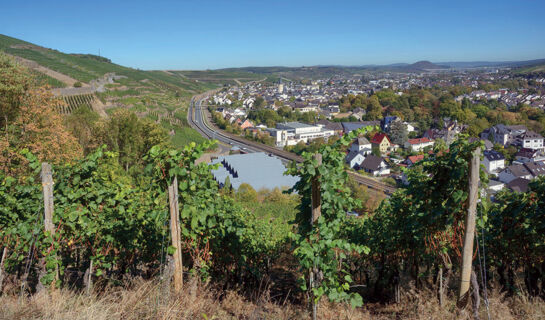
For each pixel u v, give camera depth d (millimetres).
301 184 5707
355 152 77562
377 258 8398
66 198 6328
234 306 6066
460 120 123688
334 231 5512
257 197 40531
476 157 4922
